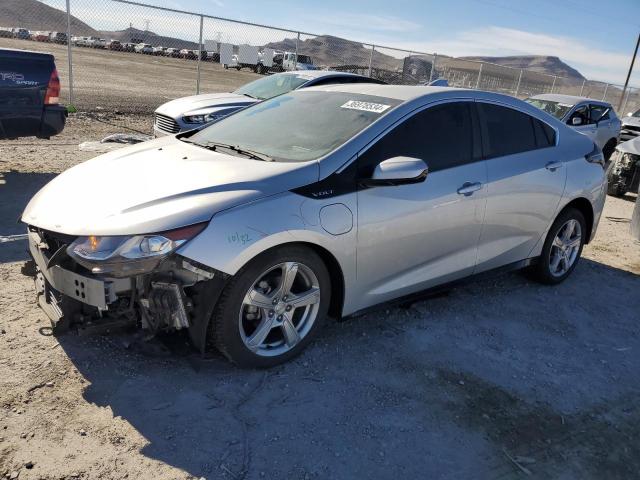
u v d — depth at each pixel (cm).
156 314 285
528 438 287
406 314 409
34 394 277
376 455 262
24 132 660
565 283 511
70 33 1195
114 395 283
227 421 274
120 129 1109
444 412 300
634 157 934
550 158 453
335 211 315
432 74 1922
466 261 404
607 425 307
